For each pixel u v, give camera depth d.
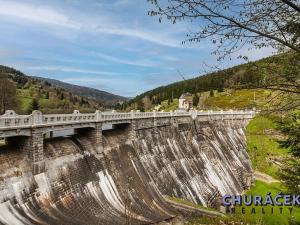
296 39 8.81
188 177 62.34
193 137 77.69
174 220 42.91
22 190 27.98
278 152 84.19
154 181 51.84
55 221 28.42
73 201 33.28
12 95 99.12
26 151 30.44
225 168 78.75
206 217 45.56
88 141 42.12
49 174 32.28
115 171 43.69
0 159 27.70
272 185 76.50
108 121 45.50
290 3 8.06
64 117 35.56
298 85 9.50
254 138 94.81
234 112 105.00
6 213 25.12
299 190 24.17
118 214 36.56
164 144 63.72
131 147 52.22
